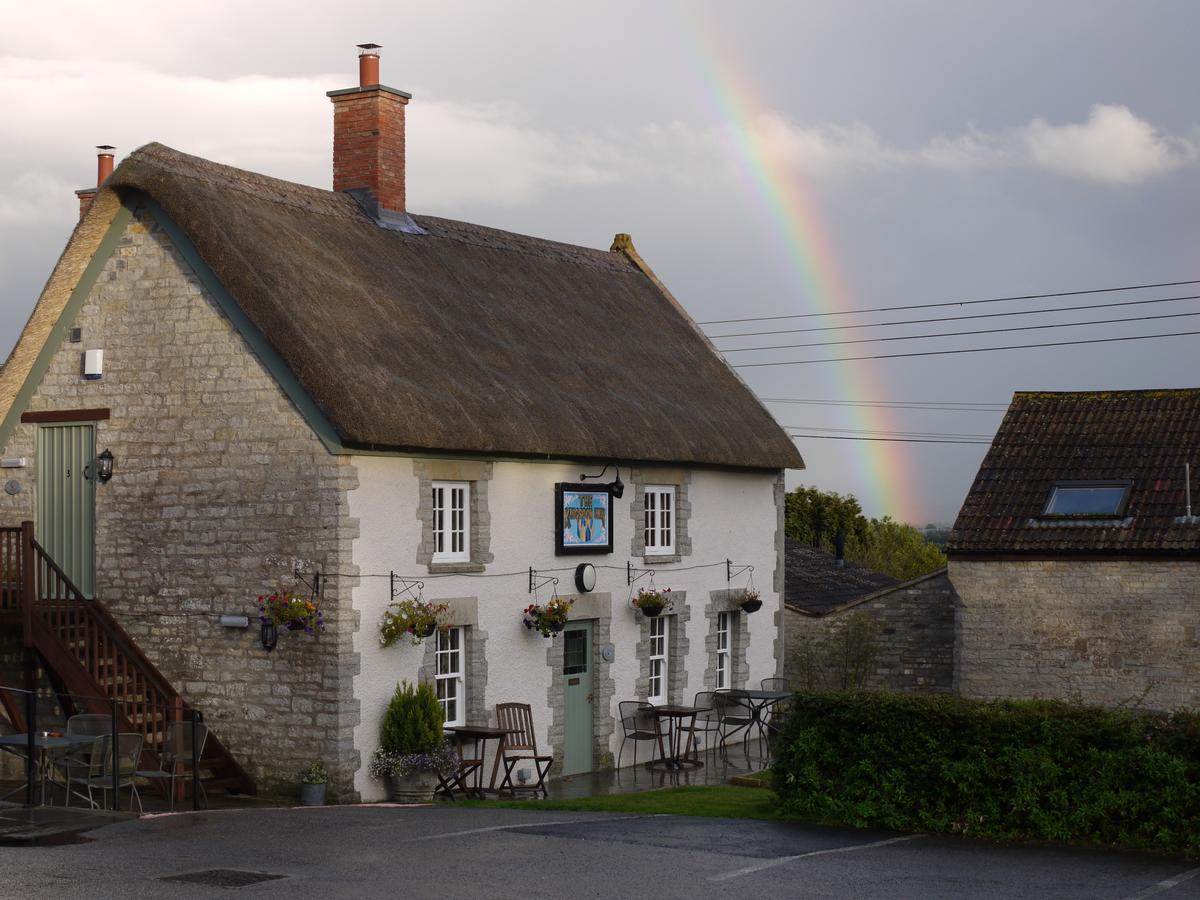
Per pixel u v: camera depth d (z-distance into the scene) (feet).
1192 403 82.94
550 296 78.59
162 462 61.16
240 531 58.95
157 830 46.85
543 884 37.52
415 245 72.59
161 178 60.23
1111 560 74.95
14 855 41.57
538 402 66.28
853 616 89.04
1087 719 44.32
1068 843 43.60
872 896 36.29
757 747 80.79
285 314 57.62
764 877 38.55
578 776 68.95
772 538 86.33
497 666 64.28
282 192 67.36
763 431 83.92
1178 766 42.27
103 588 62.44
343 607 56.54
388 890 36.60
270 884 37.24
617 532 72.18
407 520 59.62
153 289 61.72
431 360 62.90
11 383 64.69
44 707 63.72
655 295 90.79
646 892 36.60
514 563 65.36
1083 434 82.94
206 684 59.52
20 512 65.10
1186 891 36.88
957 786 45.06
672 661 76.59
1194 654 73.00
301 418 57.62
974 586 78.02
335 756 56.29
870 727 47.14
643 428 72.13
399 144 74.18
